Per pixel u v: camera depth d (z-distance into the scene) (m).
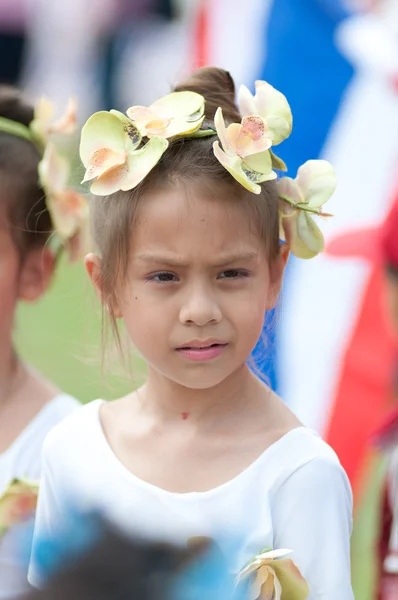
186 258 4.09
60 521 4.29
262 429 4.34
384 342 8.54
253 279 4.20
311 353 9.25
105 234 4.39
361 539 8.17
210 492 4.20
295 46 9.32
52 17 15.91
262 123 4.27
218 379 4.17
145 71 15.64
